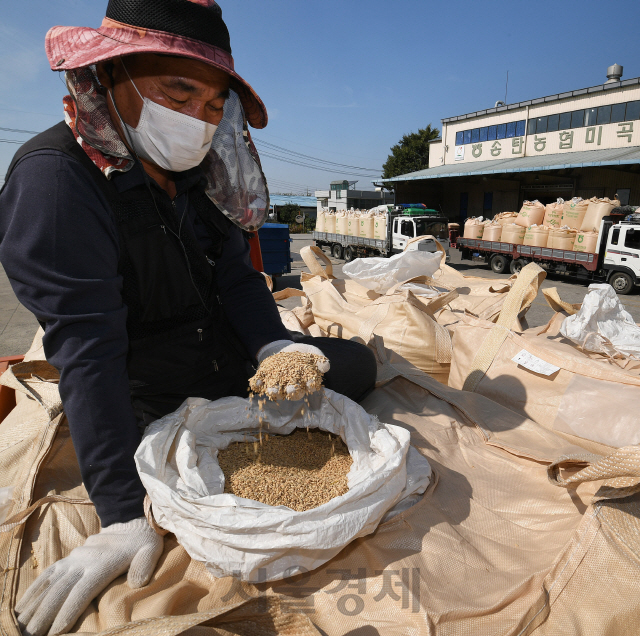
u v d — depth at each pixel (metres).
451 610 0.98
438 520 1.25
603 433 1.67
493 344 2.14
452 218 25.34
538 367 1.93
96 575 1.02
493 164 20.91
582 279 11.10
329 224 18.02
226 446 1.55
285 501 1.25
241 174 1.65
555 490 1.37
